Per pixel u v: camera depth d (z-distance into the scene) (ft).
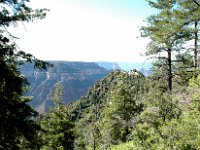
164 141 44.88
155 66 95.76
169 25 86.69
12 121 33.47
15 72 34.27
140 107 119.03
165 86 88.33
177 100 48.03
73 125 103.04
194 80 42.57
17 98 36.58
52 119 98.58
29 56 33.99
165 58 94.53
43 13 34.99
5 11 33.17
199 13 81.56
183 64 99.40
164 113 48.67
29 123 34.91
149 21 92.68
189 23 86.53
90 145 120.78
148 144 47.91
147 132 48.08
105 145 109.50
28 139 35.63
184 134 43.78
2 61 32.50
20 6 34.27
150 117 49.14
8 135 34.01
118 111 119.55
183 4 83.51
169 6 91.50
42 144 39.86
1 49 31.86
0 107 32.94
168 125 45.29
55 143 95.61
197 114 42.60
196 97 42.37
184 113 46.73
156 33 88.94
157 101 49.96
